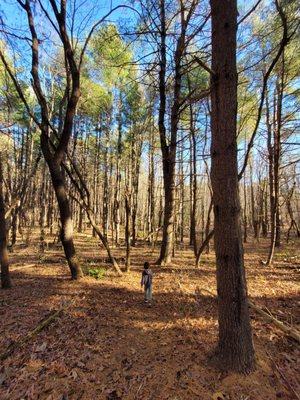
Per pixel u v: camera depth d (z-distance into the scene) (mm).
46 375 4789
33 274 10922
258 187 31688
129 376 4727
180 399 4195
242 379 4395
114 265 10523
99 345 5617
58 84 18938
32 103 20422
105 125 23812
